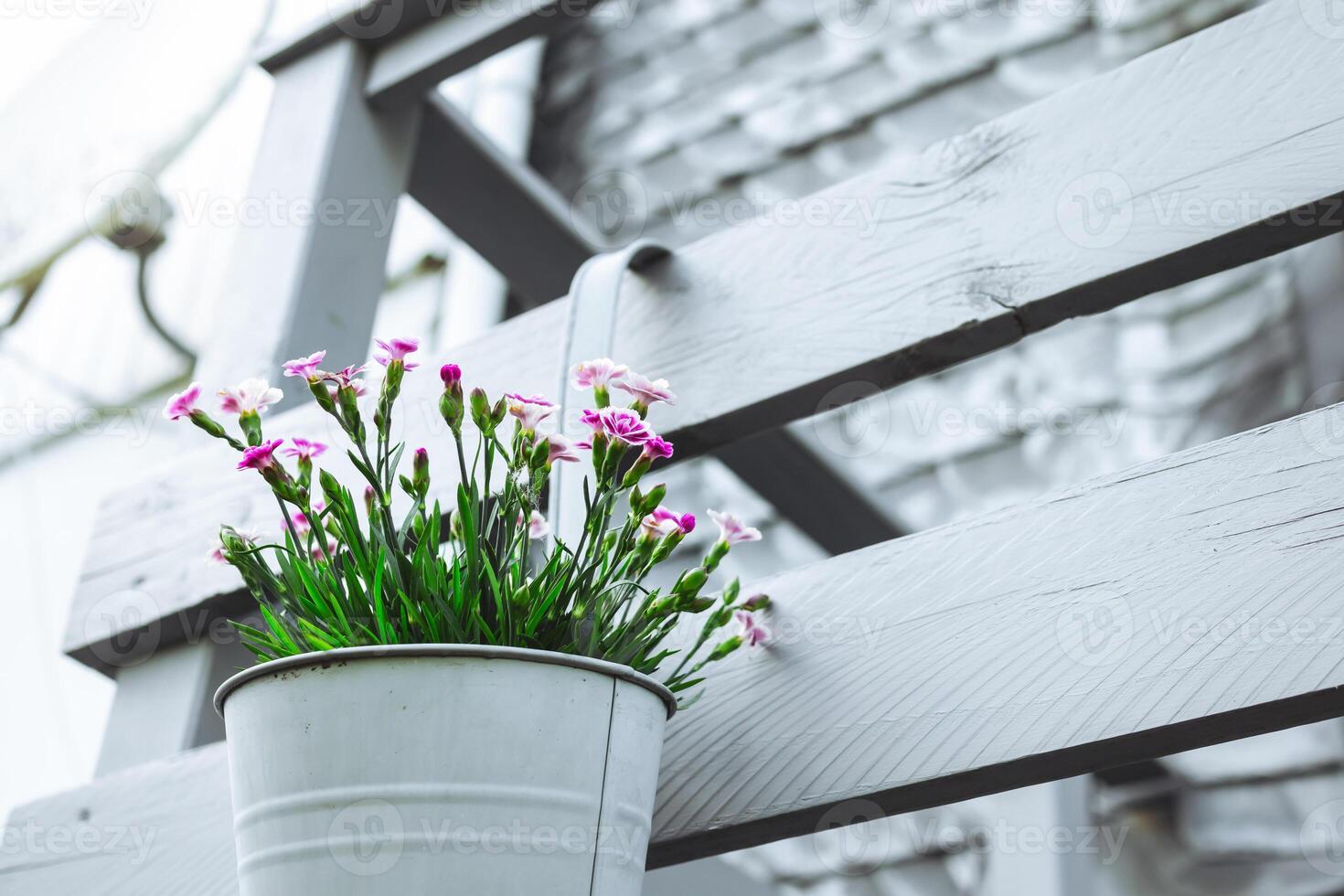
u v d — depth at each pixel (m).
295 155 1.46
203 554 1.35
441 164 1.55
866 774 1.11
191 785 1.29
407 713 1.01
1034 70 2.63
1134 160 1.15
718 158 2.89
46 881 1.30
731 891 1.66
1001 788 1.09
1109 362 2.41
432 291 3.04
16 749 2.97
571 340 1.22
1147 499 1.10
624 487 1.07
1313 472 1.07
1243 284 2.34
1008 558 1.12
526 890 1.00
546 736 1.01
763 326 1.22
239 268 1.44
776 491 1.63
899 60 2.83
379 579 1.05
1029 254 1.16
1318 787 2.05
